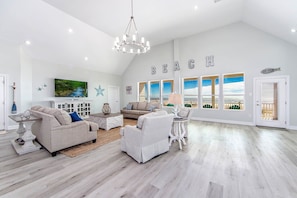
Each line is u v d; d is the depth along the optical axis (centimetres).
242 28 508
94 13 409
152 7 388
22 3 358
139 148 231
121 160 243
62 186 173
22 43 460
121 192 162
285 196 152
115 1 354
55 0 349
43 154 267
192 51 616
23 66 487
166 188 169
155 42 684
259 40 482
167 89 712
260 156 250
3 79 441
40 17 406
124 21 461
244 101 512
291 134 384
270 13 368
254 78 493
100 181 183
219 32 551
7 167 218
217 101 577
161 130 252
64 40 508
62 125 274
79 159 246
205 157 251
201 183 178
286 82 445
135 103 708
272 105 470
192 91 635
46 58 540
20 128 326
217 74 561
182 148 293
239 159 240
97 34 550
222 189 166
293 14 318
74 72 643
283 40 445
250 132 409
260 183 175
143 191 163
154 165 225
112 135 390
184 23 502
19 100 470
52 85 568
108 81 798
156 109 583
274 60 460
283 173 196
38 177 191
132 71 831
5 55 442
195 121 582
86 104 659
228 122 544
